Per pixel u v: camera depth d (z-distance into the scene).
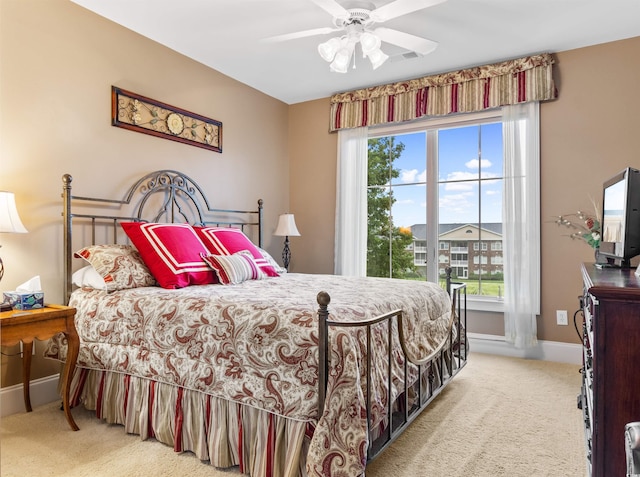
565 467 1.82
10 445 2.00
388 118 4.04
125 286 2.39
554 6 2.70
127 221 2.99
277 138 4.57
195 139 3.54
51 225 2.56
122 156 2.97
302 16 2.84
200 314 1.90
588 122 3.28
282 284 2.70
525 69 3.43
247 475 1.74
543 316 3.47
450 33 3.06
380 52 2.48
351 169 4.29
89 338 2.25
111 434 2.12
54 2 2.57
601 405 1.24
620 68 3.18
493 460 1.88
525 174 3.49
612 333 1.22
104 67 2.85
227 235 3.22
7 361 2.40
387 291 2.38
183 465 1.83
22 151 2.43
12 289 2.38
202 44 3.27
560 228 3.39
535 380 2.95
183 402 1.93
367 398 1.59
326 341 1.53
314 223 4.60
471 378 3.00
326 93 4.41
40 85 2.51
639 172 1.94
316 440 1.47
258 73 3.85
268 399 1.65
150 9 2.75
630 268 1.95
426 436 2.11
